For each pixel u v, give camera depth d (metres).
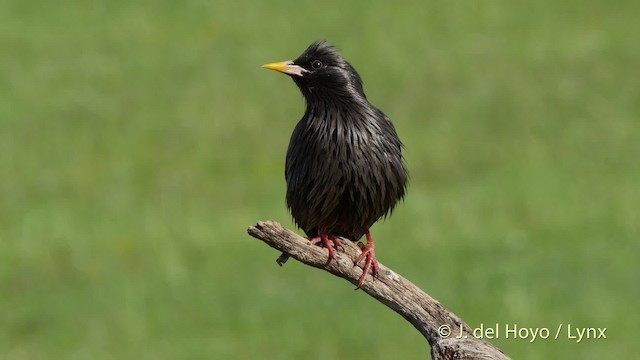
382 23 33.47
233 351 15.98
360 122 8.65
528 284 17.81
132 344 16.53
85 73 30.50
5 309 18.20
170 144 26.34
